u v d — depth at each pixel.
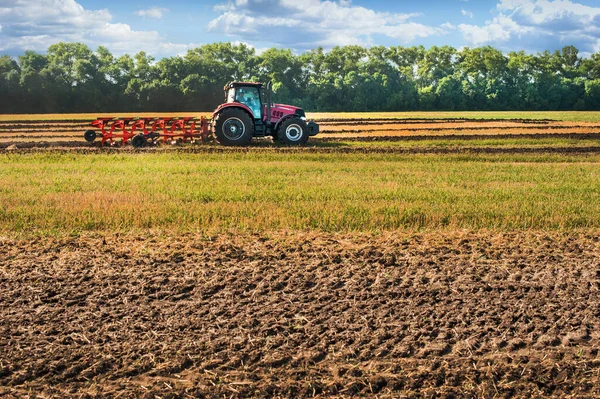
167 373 5.70
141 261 8.84
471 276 8.21
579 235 10.37
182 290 7.73
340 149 22.16
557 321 6.76
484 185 14.49
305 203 12.30
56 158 19.41
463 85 91.19
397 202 12.43
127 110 81.50
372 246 9.56
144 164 17.91
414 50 107.38
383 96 87.81
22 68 83.38
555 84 90.62
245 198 12.78
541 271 8.47
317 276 8.25
